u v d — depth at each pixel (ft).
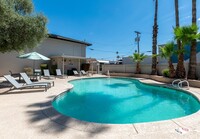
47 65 76.43
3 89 32.24
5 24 30.60
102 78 70.33
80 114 21.49
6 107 19.30
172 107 25.09
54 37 80.33
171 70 48.73
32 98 24.31
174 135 11.79
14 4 35.94
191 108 24.64
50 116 15.96
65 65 85.30
